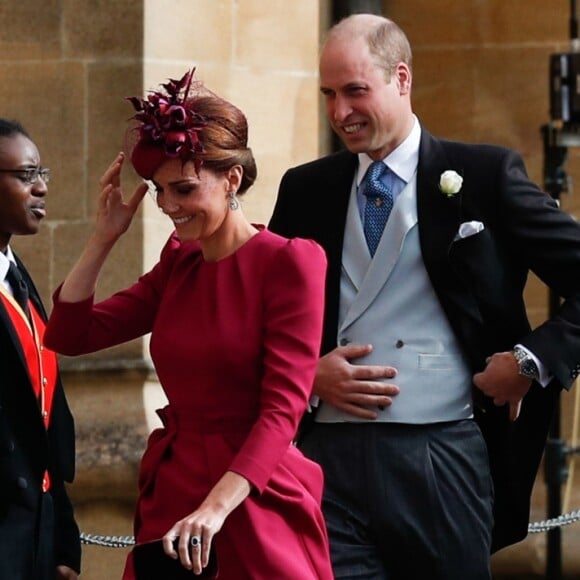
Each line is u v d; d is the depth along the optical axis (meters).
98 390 27.61
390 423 19.94
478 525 20.11
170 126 16.39
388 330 20.05
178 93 16.66
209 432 16.86
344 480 20.00
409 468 19.83
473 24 32.56
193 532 15.66
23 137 20.39
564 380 19.80
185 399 16.95
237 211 17.06
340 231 20.42
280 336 16.59
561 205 32.66
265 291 16.80
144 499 17.20
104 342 17.62
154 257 27.52
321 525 17.17
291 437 16.36
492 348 20.25
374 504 19.88
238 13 28.38
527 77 32.50
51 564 19.69
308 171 20.97
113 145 27.66
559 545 30.08
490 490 20.45
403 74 20.12
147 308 17.73
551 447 29.86
